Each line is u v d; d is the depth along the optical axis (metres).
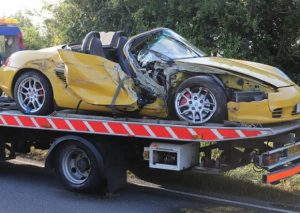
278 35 12.87
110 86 6.90
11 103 8.59
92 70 6.99
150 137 6.50
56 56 7.37
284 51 12.81
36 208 6.31
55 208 6.32
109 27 14.40
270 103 6.32
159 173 8.09
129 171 8.34
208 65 6.66
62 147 7.08
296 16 12.20
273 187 7.46
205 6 11.79
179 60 6.91
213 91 6.42
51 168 7.23
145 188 7.50
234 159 6.73
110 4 14.13
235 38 12.02
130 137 6.89
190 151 6.66
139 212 6.23
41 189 7.29
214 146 6.82
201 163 6.76
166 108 6.91
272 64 12.62
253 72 6.69
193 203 6.73
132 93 6.85
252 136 5.94
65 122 7.04
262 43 12.66
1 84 7.82
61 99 7.27
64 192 7.14
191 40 12.43
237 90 6.56
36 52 7.63
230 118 6.43
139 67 7.19
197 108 6.57
